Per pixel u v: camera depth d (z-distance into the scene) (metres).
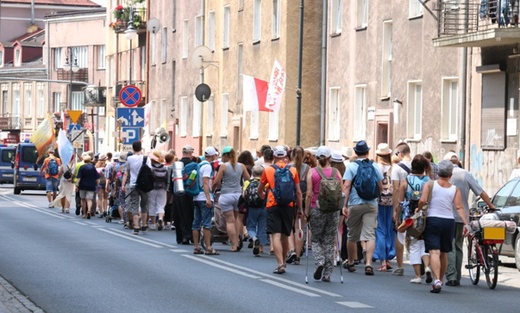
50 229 50.53
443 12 51.97
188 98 99.88
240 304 24.58
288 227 31.72
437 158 56.44
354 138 67.06
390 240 33.16
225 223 41.38
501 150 51.31
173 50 104.94
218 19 91.44
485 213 30.66
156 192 50.09
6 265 33.25
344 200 31.69
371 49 64.62
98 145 139.00
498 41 49.28
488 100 52.31
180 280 29.48
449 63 55.41
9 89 173.62
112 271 31.69
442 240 27.98
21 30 189.62
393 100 61.03
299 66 59.94
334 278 30.66
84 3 194.38
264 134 80.19
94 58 149.38
